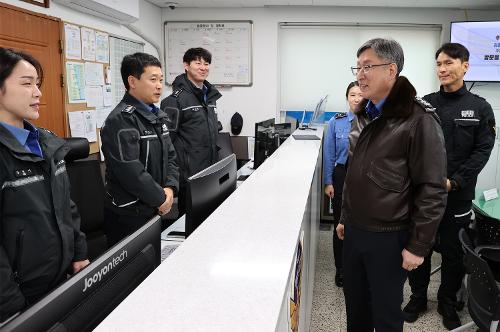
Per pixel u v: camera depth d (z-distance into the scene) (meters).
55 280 1.52
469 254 1.75
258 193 1.39
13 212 1.38
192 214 1.13
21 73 1.40
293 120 4.92
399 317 1.60
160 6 5.25
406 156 1.47
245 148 5.08
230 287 0.67
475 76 4.75
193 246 0.86
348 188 1.64
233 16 5.27
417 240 1.44
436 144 1.41
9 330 0.47
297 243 0.95
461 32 4.72
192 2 5.01
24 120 1.50
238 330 0.54
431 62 5.19
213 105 2.95
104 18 4.03
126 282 0.71
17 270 1.40
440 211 1.42
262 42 5.28
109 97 4.16
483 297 1.71
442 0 4.59
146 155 1.97
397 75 1.50
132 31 4.68
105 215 2.04
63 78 3.45
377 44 1.47
